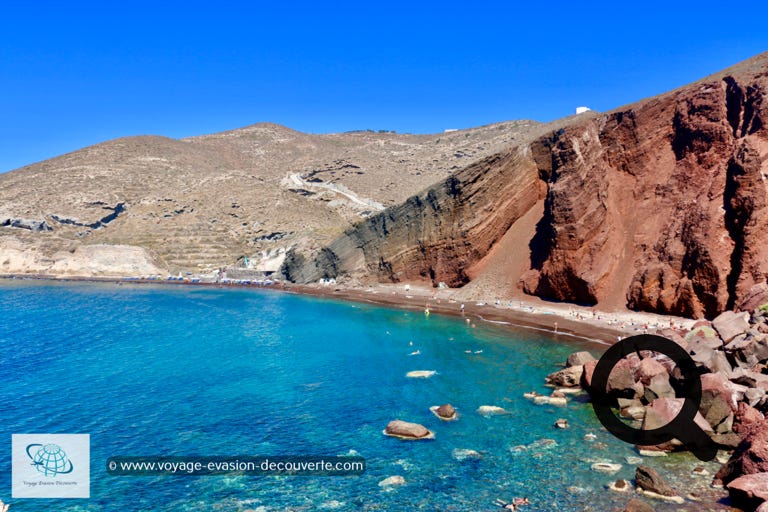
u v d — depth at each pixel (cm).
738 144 5450
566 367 4056
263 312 7969
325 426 3002
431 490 2219
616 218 6638
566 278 6644
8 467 2516
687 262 5478
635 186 6756
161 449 2706
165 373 4247
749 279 4838
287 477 2364
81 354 5025
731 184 5322
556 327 5712
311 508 2095
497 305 7350
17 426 3053
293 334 6012
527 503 2072
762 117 5425
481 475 2342
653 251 6022
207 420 3125
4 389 3806
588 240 6556
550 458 2491
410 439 2780
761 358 3234
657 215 6306
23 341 5725
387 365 4406
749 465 2033
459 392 3597
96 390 3769
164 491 2256
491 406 3269
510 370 4150
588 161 6888
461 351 4875
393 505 2102
